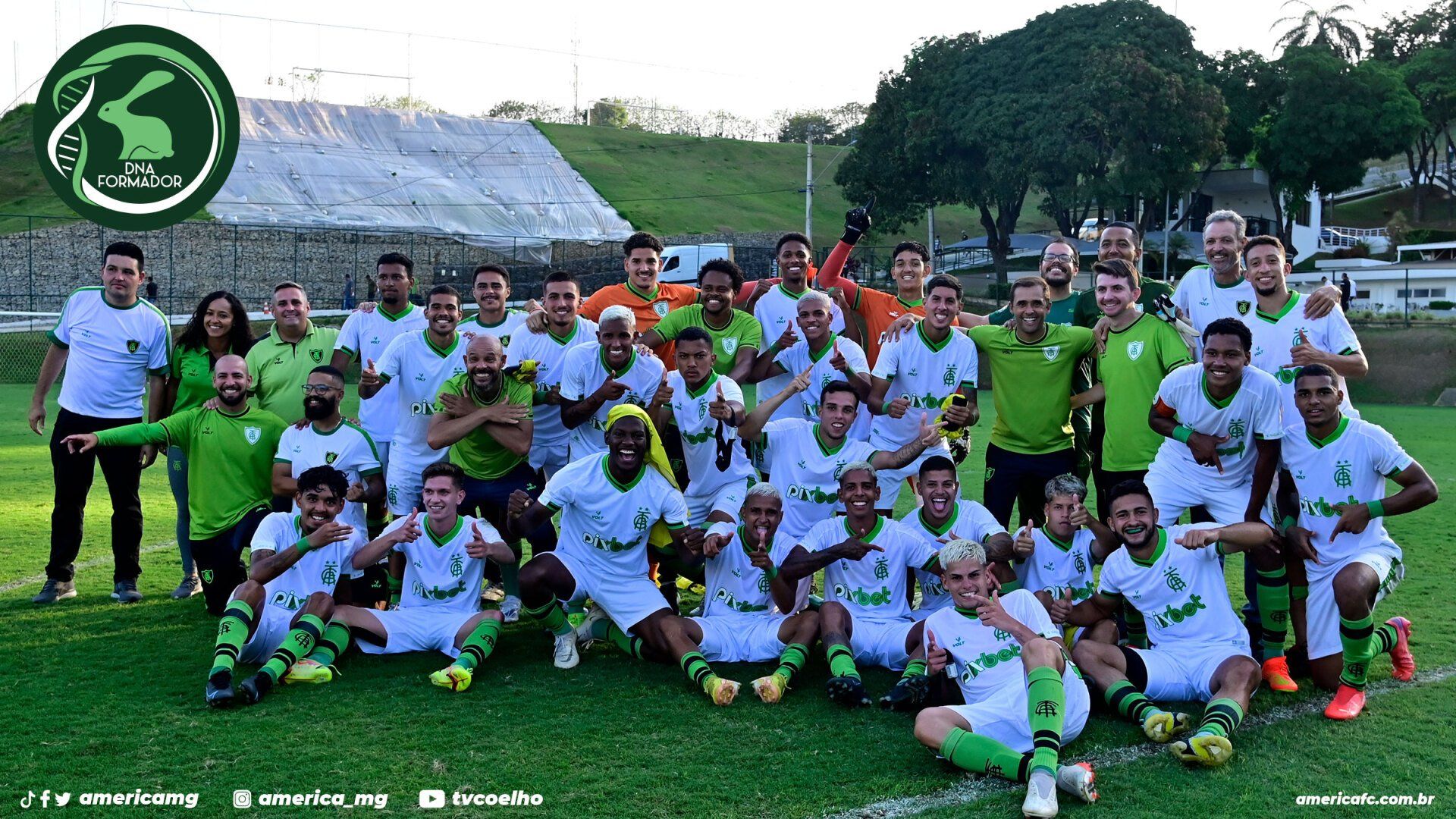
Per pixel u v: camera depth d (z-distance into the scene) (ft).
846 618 17.51
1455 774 13.44
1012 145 107.45
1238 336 16.85
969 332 21.47
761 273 155.43
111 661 17.66
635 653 18.42
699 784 13.07
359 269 142.10
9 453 43.01
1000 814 12.30
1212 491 18.25
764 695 16.03
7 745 14.10
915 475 21.52
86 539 28.14
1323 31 153.17
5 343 91.04
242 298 134.21
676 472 20.72
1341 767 13.70
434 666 17.83
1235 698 14.51
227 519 20.16
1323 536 16.93
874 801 12.67
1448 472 41.06
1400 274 117.19
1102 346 20.27
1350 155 126.21
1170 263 123.65
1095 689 15.72
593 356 20.68
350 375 81.10
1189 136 106.52
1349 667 15.72
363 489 19.34
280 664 16.33
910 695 15.76
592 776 13.29
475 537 18.22
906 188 121.80
